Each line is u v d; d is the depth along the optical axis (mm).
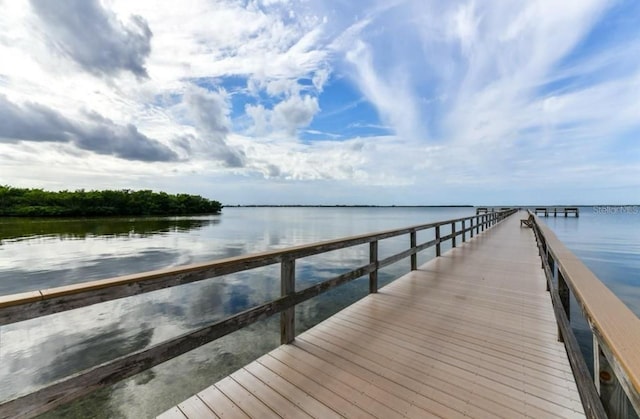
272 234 24938
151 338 4973
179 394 3316
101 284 1325
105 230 29500
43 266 11664
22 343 4793
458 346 2486
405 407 1737
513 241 9289
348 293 7039
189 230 29531
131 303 6691
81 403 3158
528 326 2895
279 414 1667
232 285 8164
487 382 1981
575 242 18500
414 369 2137
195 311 6195
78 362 4242
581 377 1168
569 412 1686
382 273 9180
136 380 3547
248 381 1981
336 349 2420
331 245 2965
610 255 13742
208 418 1628
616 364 680
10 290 8578
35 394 1125
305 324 5223
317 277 9086
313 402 1774
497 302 3604
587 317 969
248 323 2041
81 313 6047
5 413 1054
